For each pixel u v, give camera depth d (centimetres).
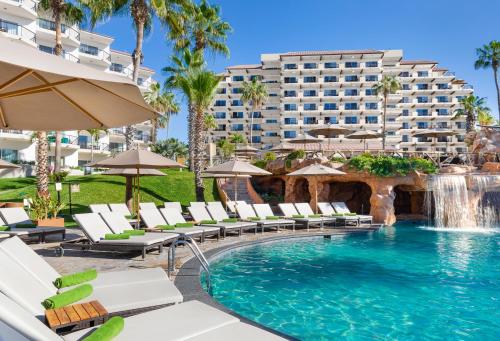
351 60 6869
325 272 848
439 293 683
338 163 2162
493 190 1912
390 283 753
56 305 369
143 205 1557
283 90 6888
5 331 214
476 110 5400
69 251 963
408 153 2591
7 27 3878
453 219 1872
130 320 341
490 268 894
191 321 339
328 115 6769
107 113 444
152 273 531
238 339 303
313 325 526
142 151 1289
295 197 2508
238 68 7306
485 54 5044
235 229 1287
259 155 3984
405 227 1847
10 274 368
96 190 2408
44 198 1483
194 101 2431
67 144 4284
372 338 481
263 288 714
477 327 520
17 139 3847
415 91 6938
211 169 1733
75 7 2206
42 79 378
